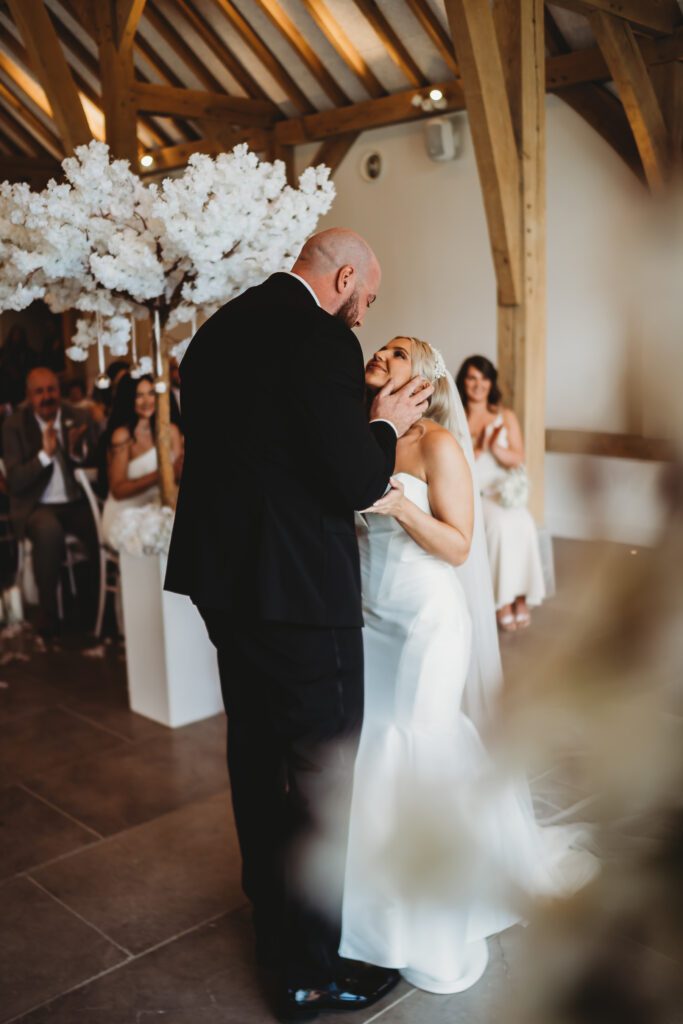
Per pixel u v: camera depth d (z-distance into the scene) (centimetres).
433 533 219
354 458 189
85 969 239
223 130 834
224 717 400
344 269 203
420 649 221
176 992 229
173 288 331
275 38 767
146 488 456
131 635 402
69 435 565
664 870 35
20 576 545
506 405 551
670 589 31
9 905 269
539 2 505
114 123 641
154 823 313
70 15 788
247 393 193
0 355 1088
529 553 489
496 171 504
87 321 334
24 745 377
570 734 35
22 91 937
